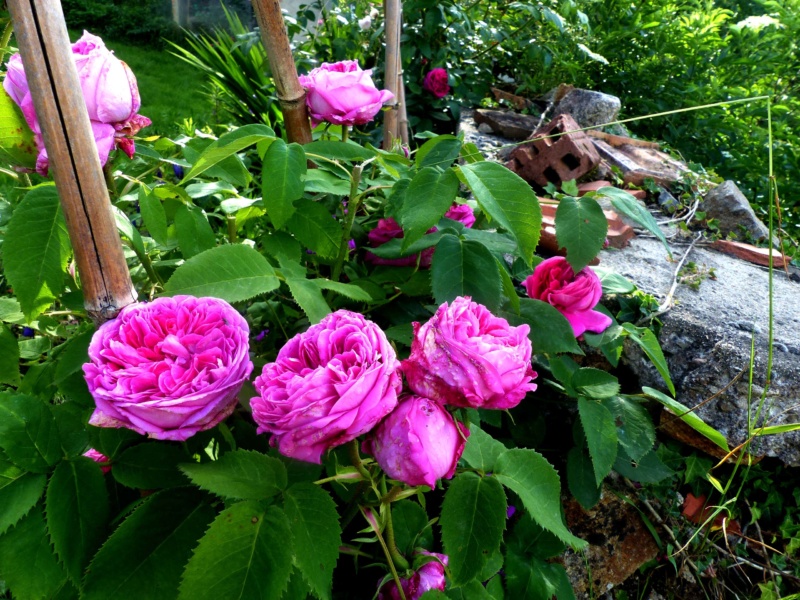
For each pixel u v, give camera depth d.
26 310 0.39
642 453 0.52
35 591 0.31
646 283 0.70
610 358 0.57
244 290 0.38
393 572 0.37
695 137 1.41
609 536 0.61
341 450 0.40
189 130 1.08
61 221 0.39
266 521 0.31
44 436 0.33
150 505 0.33
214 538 0.30
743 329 0.63
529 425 0.60
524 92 1.50
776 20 1.50
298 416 0.29
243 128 0.46
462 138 0.54
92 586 0.31
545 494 0.37
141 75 2.82
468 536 0.35
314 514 0.32
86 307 0.35
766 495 0.63
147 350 0.32
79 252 0.34
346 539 0.48
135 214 0.75
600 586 0.59
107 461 0.36
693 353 0.62
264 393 0.30
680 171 0.97
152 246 0.57
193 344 0.32
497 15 1.58
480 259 0.45
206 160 0.43
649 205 0.91
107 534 0.34
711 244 0.82
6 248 0.39
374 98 0.57
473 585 0.42
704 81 1.48
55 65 0.30
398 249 0.50
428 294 0.55
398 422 0.32
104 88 0.38
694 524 0.63
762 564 0.62
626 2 1.54
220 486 0.31
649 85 1.50
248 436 0.41
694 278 0.71
